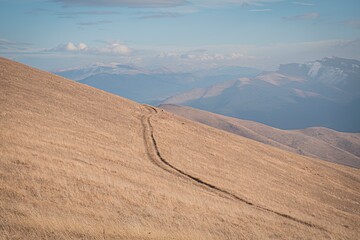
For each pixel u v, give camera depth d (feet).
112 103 256.73
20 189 65.82
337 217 132.36
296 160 257.14
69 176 82.74
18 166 79.15
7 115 138.72
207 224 77.92
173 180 119.55
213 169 157.17
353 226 123.24
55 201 65.05
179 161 152.97
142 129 202.69
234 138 272.31
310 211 130.62
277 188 157.69
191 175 134.62
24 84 221.66
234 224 83.82
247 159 206.49
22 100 179.52
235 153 212.84
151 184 101.35
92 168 98.07
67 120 166.09
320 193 177.37
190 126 259.80
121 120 210.38
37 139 114.11
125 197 80.38
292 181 186.19
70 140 128.77
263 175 178.19
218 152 200.54
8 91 191.31
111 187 84.33
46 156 95.14
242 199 119.65
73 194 71.51
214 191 121.60
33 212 55.67
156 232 62.03
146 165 131.44
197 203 93.15
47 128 136.87
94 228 55.83
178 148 178.40
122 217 66.64
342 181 232.73
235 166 178.70
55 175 80.23
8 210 54.24
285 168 215.51
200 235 67.51
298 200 144.77
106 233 55.36
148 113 263.29
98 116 200.95
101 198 74.59
